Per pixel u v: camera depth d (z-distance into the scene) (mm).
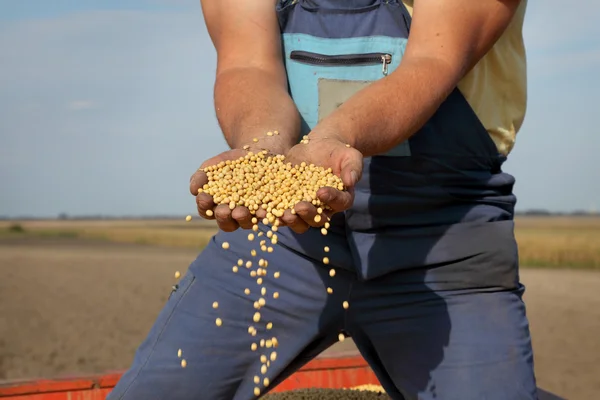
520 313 2254
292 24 2375
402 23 2258
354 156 1753
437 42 2094
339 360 3525
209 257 2355
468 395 2131
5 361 7359
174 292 2400
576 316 9641
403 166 2186
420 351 2203
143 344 2379
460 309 2197
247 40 2355
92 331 9016
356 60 2266
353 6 2307
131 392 2307
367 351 2361
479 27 2109
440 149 2193
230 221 1723
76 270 16609
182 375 2277
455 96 2217
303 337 2287
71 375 3266
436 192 2205
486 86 2275
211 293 2309
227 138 2168
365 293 2234
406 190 2193
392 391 2354
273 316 2275
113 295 12266
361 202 2182
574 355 7379
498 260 2195
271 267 2264
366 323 2273
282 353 2303
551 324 9125
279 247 2264
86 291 12758
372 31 2268
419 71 2031
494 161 2307
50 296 12133
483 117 2268
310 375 3492
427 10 2115
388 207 2191
